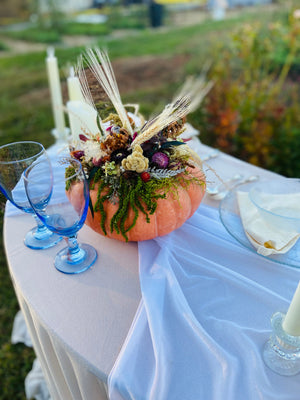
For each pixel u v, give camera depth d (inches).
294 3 131.0
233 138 91.7
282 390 19.9
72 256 29.2
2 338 59.4
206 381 20.6
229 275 27.0
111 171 27.0
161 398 19.7
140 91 154.0
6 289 67.9
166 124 26.9
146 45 225.5
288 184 34.5
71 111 31.0
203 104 104.2
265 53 99.0
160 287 25.6
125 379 20.6
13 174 29.3
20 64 207.6
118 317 24.5
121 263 29.0
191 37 221.9
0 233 81.6
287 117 89.7
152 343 22.5
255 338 22.8
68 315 24.8
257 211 31.3
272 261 27.4
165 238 30.2
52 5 278.4
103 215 28.1
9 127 133.5
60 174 39.0
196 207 31.0
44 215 26.1
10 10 317.7
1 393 52.0
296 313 18.5
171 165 28.1
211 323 24.0
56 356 27.9
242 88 97.3
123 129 28.1
